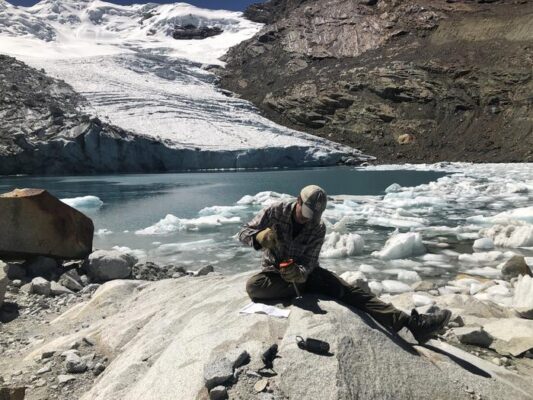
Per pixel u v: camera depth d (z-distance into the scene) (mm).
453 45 50594
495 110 42500
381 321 3342
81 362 3951
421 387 2826
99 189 22672
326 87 51531
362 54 57469
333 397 2543
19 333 5164
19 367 4141
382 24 59656
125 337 4184
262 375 2725
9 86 37156
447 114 44469
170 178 28375
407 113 45812
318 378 2646
